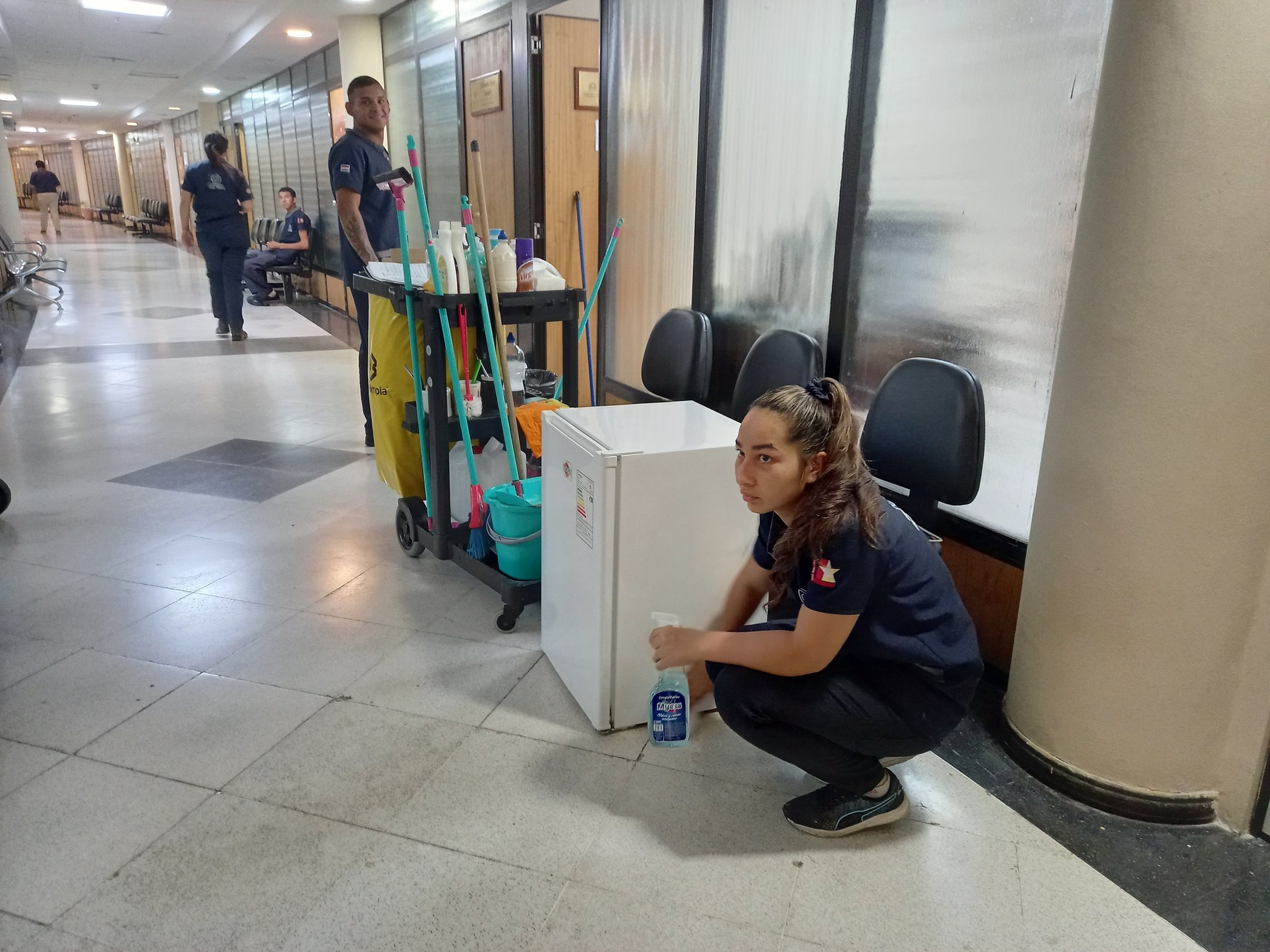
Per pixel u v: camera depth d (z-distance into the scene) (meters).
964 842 1.74
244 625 2.54
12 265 8.87
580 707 2.16
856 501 1.50
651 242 3.83
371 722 2.09
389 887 1.59
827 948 1.48
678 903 1.57
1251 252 1.50
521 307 2.72
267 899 1.56
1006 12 2.12
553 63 4.38
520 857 1.67
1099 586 1.73
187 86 11.93
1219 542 1.62
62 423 4.65
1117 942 1.51
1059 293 2.08
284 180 10.80
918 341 2.51
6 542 3.11
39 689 2.20
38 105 15.30
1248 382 1.55
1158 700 1.73
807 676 1.64
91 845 1.68
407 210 6.60
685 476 1.93
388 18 6.50
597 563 1.94
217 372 5.96
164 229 18.47
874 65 2.52
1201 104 1.48
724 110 3.22
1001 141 2.18
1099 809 1.83
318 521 3.35
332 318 8.61
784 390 1.50
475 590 2.80
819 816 1.74
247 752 1.97
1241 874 1.67
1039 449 2.19
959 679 1.63
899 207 2.51
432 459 2.73
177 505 3.49
